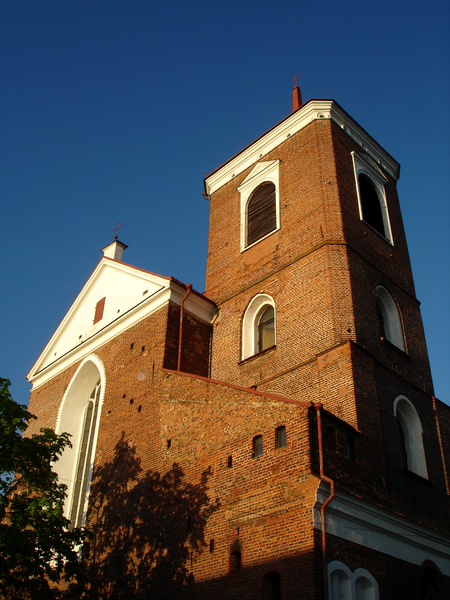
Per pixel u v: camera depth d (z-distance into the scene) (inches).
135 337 1139.3
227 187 1371.8
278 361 1002.1
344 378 872.9
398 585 737.6
